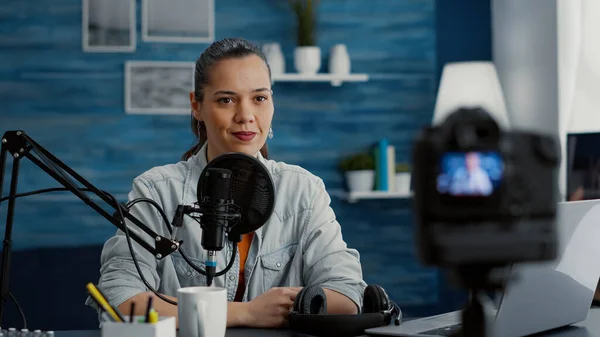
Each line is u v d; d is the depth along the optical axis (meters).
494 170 0.83
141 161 4.29
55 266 3.57
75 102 4.25
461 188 0.82
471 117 0.83
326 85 4.39
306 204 1.97
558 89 3.74
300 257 1.93
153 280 1.81
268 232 1.92
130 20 4.25
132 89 4.27
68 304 3.47
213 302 1.34
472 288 0.91
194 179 1.95
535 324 1.44
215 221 1.42
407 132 4.45
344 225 4.43
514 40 4.13
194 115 2.00
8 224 1.44
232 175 1.47
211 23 4.30
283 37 4.35
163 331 1.23
